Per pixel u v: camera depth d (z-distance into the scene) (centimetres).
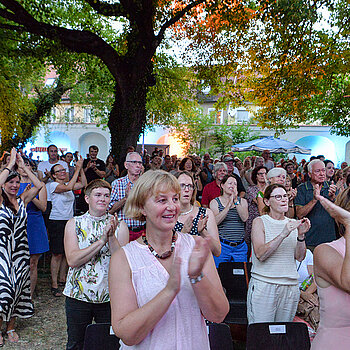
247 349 264
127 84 1213
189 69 1697
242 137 2902
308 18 1048
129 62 1214
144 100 1240
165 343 145
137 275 152
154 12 1175
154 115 2075
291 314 329
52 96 2316
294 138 2977
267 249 316
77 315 315
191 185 348
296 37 1153
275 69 1312
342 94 1562
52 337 436
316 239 482
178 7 1286
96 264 316
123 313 145
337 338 188
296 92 1306
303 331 268
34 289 556
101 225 325
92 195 324
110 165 997
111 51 1191
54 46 1182
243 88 1574
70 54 1482
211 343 255
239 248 470
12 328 433
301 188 502
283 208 336
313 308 346
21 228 422
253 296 330
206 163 1016
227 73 1488
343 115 1568
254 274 335
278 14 1122
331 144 3030
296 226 309
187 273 146
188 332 148
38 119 2319
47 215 721
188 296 151
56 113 3431
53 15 1334
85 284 312
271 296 323
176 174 355
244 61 1406
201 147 3062
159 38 1205
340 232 197
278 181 502
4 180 407
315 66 1233
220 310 150
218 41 1405
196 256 139
